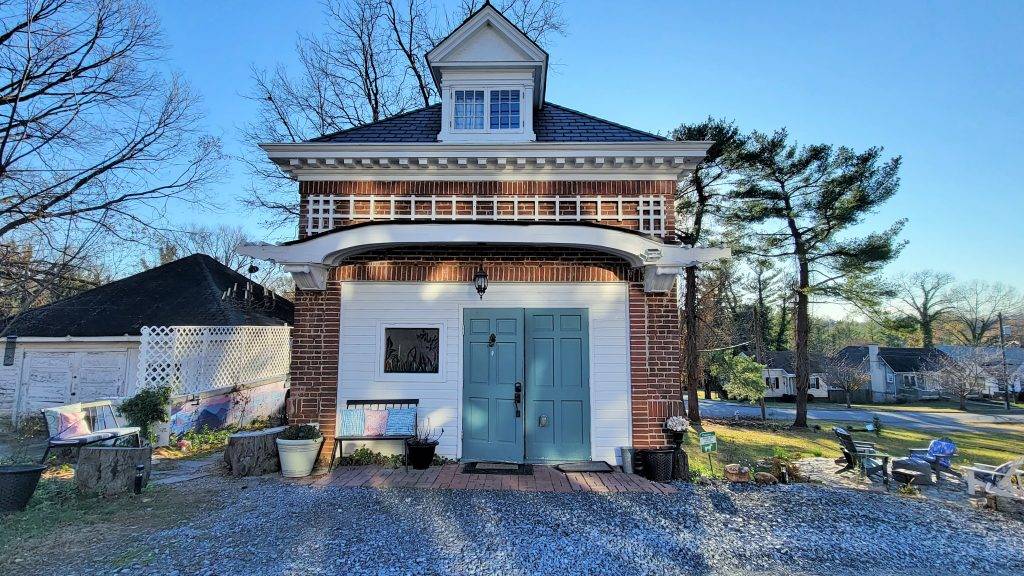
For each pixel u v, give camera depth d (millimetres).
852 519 6016
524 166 8047
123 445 7914
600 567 4504
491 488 6547
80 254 15711
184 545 4699
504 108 8727
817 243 18109
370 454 7734
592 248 7715
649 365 7859
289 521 5332
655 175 8141
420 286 8148
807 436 17984
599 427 7875
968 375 36094
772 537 5332
